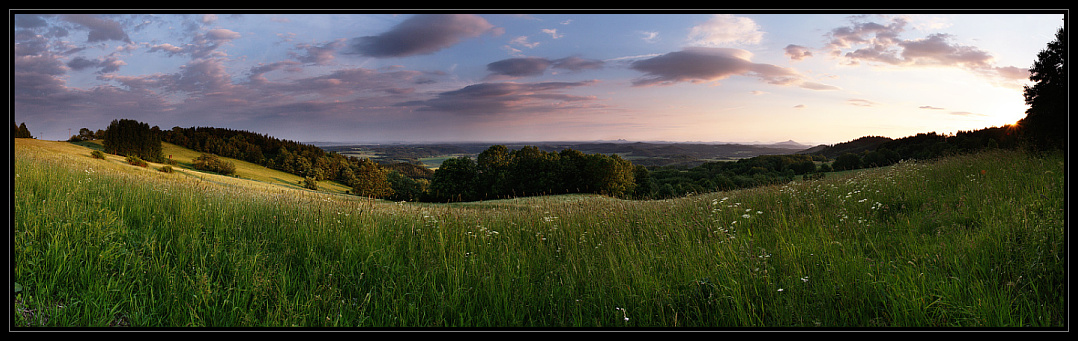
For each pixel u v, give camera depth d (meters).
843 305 3.08
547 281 3.75
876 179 8.49
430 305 3.33
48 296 3.03
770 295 3.16
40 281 3.12
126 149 76.44
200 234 4.57
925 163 10.43
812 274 3.57
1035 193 5.04
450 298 3.34
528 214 6.98
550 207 7.48
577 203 8.01
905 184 7.28
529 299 3.47
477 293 3.58
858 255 3.80
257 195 7.45
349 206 6.55
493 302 3.41
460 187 55.75
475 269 3.97
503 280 3.74
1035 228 3.66
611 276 3.77
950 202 5.55
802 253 4.08
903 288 3.10
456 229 5.66
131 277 3.40
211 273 3.66
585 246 5.07
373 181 78.69
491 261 4.40
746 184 11.01
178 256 3.85
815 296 3.19
